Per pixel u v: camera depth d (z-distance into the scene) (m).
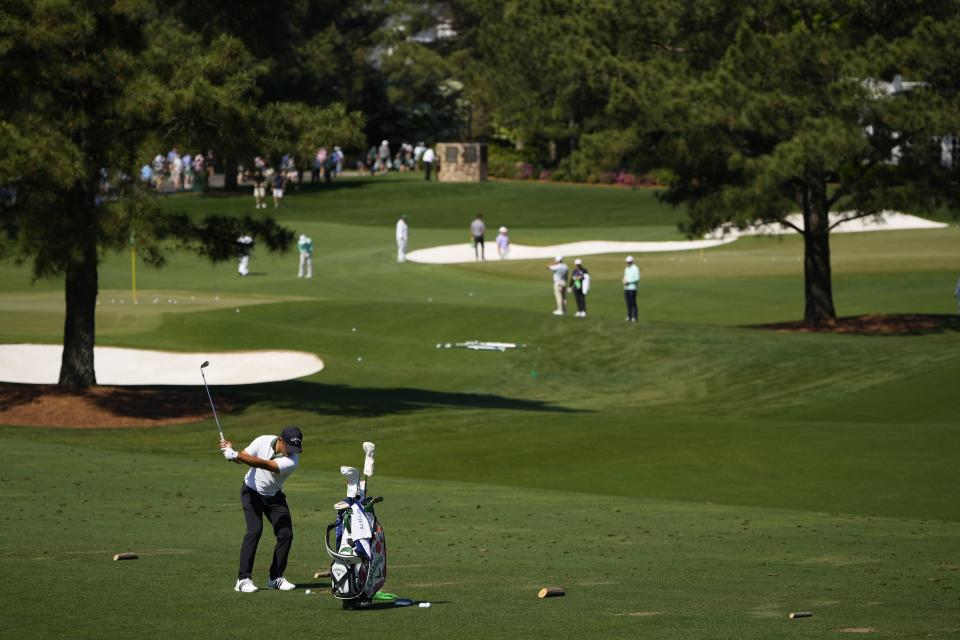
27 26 103.50
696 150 177.62
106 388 120.81
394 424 111.06
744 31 171.50
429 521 62.50
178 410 117.12
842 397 126.94
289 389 135.62
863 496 74.12
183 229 120.12
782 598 42.88
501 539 56.88
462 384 144.38
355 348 163.00
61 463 83.19
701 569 49.50
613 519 64.31
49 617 37.09
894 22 176.75
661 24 186.75
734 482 79.25
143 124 113.75
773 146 180.50
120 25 115.81
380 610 39.28
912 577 48.31
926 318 183.38
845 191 179.38
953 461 83.81
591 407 130.88
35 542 51.50
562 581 45.84
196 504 65.62
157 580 43.62
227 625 36.44
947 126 162.50
